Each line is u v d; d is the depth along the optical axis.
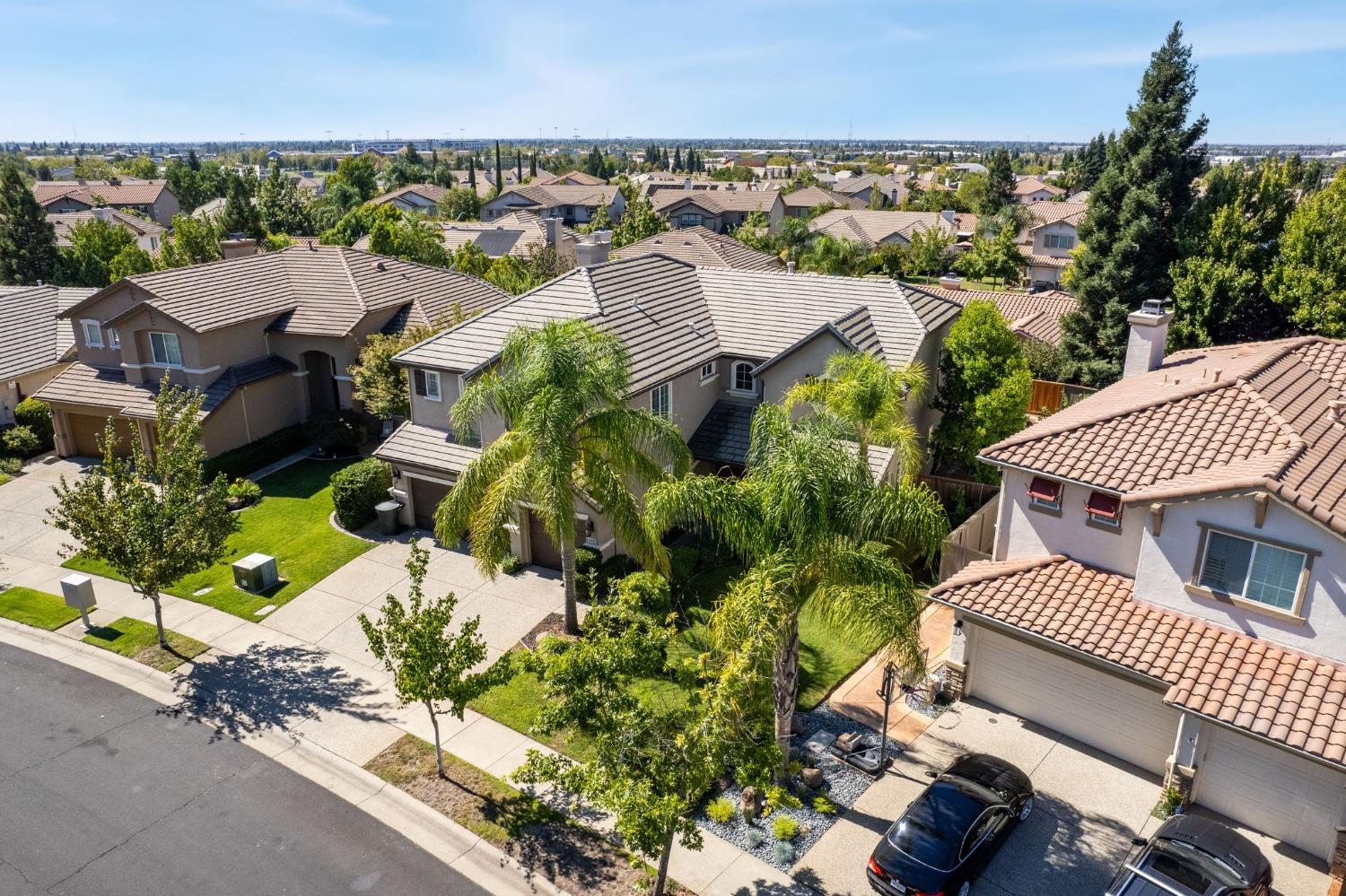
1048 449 18.34
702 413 29.48
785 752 16.05
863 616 14.51
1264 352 22.73
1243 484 14.95
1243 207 38.38
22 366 37.47
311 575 25.09
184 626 22.69
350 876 14.74
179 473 21.30
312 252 39.47
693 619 22.25
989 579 18.36
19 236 61.88
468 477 20.50
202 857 15.12
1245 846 13.88
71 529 20.62
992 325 29.12
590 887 14.48
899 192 144.75
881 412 23.47
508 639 21.61
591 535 24.64
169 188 118.31
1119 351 41.41
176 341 32.84
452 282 40.31
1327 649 14.89
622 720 13.11
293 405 35.62
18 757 17.72
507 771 17.27
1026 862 14.87
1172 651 15.82
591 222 94.38
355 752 17.91
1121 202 41.50
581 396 19.39
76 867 14.90
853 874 14.59
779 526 14.77
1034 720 18.62
